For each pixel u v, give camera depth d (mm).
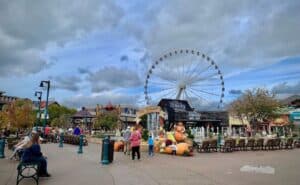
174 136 23188
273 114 54125
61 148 24234
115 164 14305
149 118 32938
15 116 41344
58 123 68812
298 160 17812
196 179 10469
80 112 68625
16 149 14602
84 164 13961
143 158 17844
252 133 50562
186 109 45688
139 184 9383
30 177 9570
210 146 24406
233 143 25641
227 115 55312
